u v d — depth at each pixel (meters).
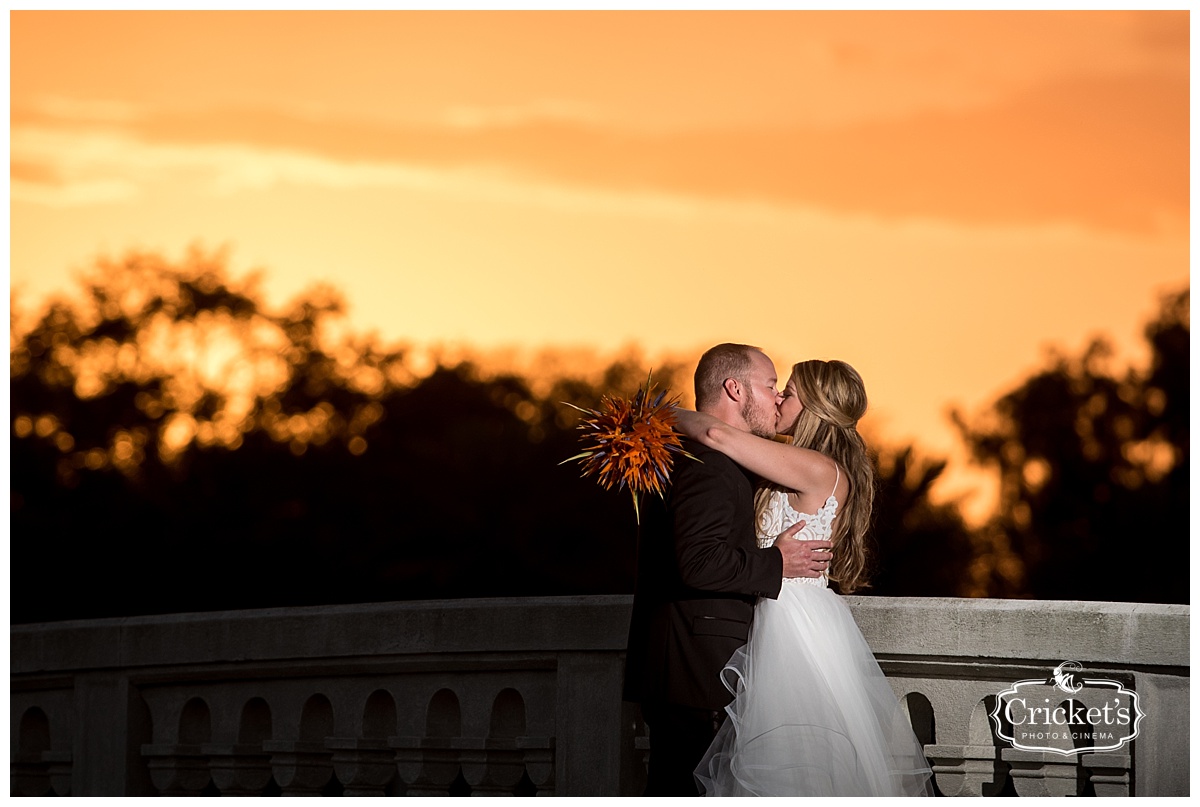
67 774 7.48
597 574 43.12
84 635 7.39
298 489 47.03
